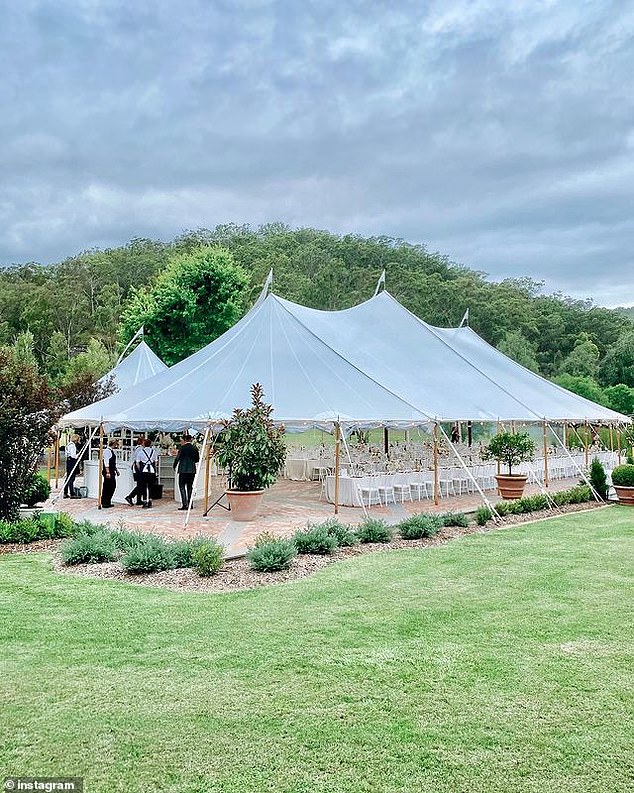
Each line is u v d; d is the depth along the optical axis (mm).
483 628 5848
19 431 10742
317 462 19141
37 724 4020
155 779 3416
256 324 15633
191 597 6914
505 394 17094
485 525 11805
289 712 4164
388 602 6703
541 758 3609
